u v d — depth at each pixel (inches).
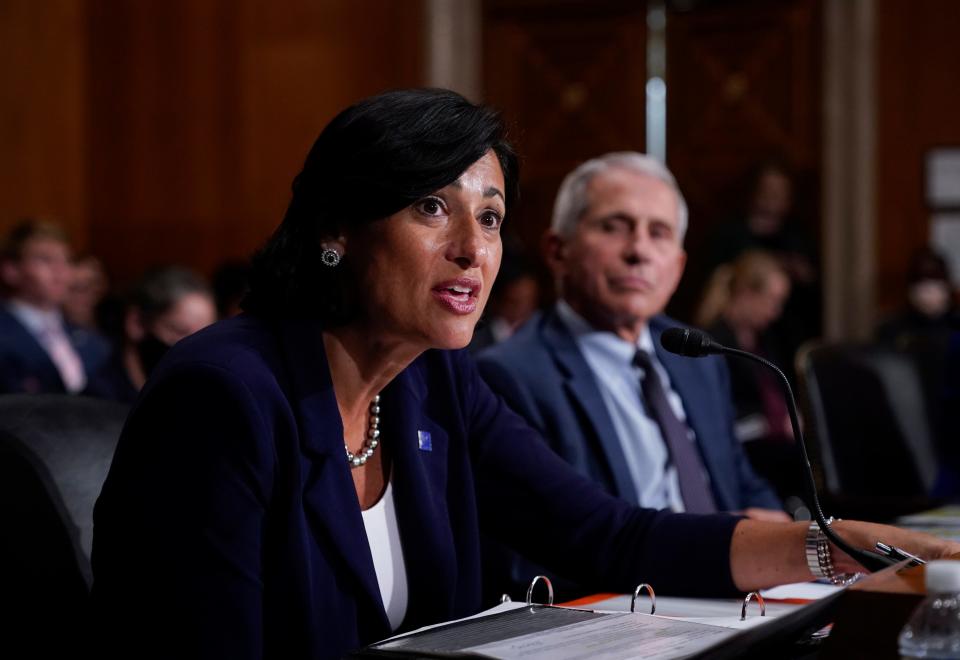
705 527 79.3
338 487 67.2
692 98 359.3
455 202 66.6
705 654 47.4
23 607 73.3
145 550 60.2
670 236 113.5
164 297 182.5
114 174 383.6
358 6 367.6
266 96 373.7
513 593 98.9
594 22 363.9
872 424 146.3
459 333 66.8
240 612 60.2
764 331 266.5
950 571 47.9
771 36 352.2
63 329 293.0
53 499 75.8
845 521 75.7
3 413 77.1
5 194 381.4
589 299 112.7
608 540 81.1
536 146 369.1
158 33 379.9
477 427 82.7
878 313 341.7
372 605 67.6
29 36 382.3
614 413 111.8
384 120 65.8
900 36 339.9
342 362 70.2
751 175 327.0
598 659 53.9
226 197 376.8
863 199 342.0
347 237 67.7
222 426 61.8
